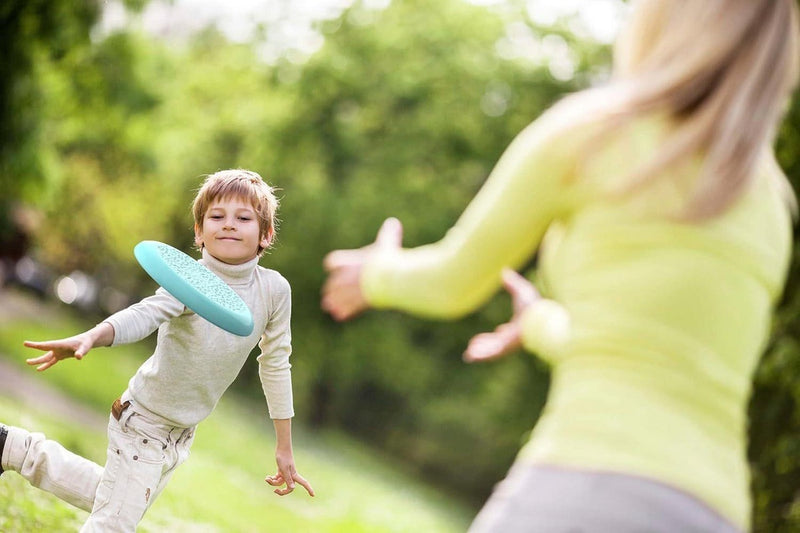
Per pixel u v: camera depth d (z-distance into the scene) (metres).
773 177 2.55
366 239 36.00
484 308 37.91
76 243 41.66
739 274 2.36
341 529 15.51
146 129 26.03
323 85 36.09
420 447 45.34
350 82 35.97
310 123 36.75
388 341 37.56
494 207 2.60
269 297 4.35
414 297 2.91
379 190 36.16
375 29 36.97
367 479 30.67
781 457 9.91
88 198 38.78
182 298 3.73
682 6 2.49
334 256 3.19
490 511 2.45
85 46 17.81
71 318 42.56
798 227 10.04
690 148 2.37
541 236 2.61
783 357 9.83
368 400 46.72
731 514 2.28
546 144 2.52
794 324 10.03
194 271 3.95
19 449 4.57
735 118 2.38
